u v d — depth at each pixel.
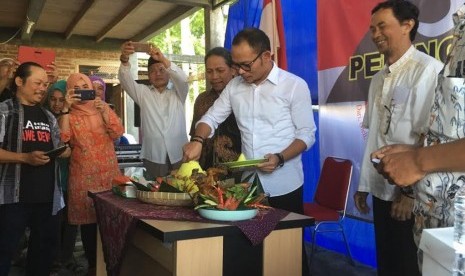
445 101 1.04
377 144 1.99
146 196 1.83
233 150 2.60
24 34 6.40
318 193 3.31
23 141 2.43
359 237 3.35
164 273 1.96
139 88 3.31
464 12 1.09
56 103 3.06
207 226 1.45
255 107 2.20
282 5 3.82
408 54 1.88
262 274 1.56
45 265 2.67
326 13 3.35
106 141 2.95
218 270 1.47
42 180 2.53
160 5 5.55
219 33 4.71
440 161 0.93
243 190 1.64
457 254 0.72
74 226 3.34
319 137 3.54
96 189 2.88
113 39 7.49
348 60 3.21
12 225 2.44
